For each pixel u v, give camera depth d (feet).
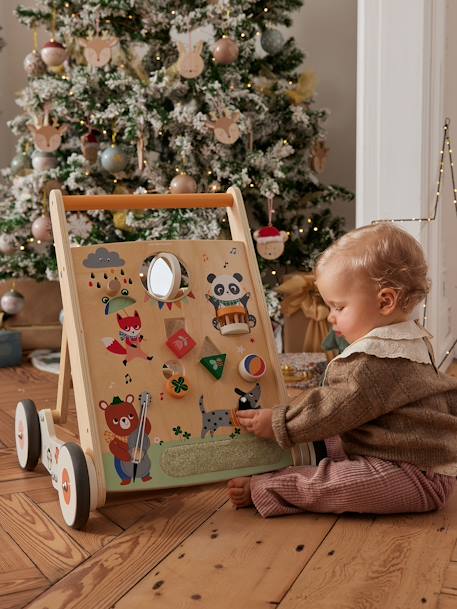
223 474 4.16
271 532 3.76
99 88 7.46
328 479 3.89
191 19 7.16
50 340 8.63
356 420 3.91
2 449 5.26
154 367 4.21
